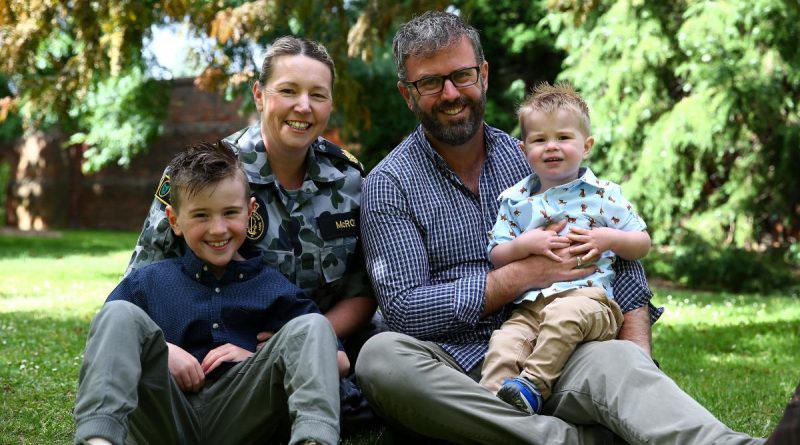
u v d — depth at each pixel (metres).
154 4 8.75
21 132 23.09
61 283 9.91
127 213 25.02
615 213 3.17
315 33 9.04
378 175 3.30
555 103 3.20
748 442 2.35
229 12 8.34
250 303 2.93
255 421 2.78
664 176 11.35
